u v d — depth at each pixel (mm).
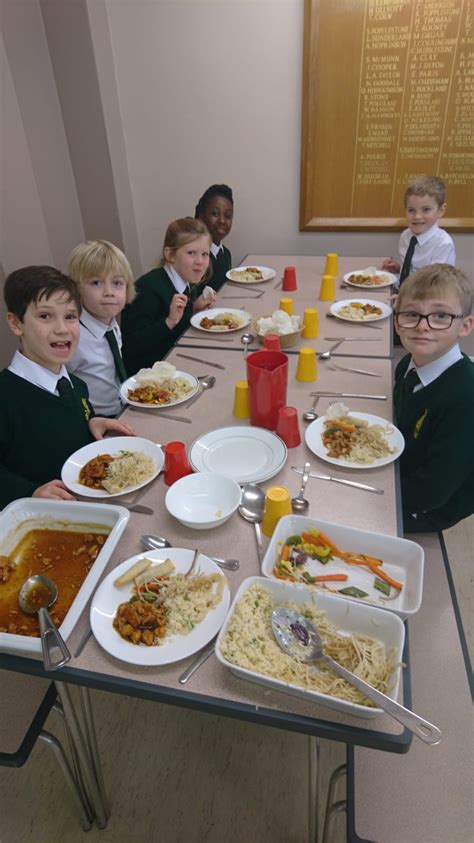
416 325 1385
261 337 1970
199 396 1667
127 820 1366
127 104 3293
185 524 1105
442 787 954
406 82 2895
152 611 905
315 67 2930
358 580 995
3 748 1072
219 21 2943
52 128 3152
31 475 1535
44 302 1379
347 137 3096
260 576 974
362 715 756
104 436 1504
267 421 1450
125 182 3480
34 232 3086
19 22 2795
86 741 1191
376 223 3275
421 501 1388
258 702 789
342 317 2166
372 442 1335
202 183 3443
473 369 1387
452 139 2994
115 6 3008
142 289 2371
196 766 1474
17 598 1011
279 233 3482
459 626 1236
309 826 1134
